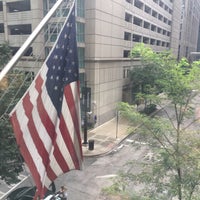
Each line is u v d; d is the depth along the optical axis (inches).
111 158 865.5
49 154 226.7
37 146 216.7
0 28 1285.7
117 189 348.2
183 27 3516.2
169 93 358.3
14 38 1182.3
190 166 314.3
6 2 1159.6
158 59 409.7
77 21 1040.8
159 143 361.7
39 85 218.7
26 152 208.7
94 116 1175.6
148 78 1366.9
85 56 1138.0
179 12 3034.0
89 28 1106.1
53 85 228.1
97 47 1132.5
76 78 249.3
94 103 1163.3
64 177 720.3
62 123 240.4
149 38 1934.1
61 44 231.0
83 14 1091.9
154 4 1985.7
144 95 403.2
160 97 380.2
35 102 215.2
